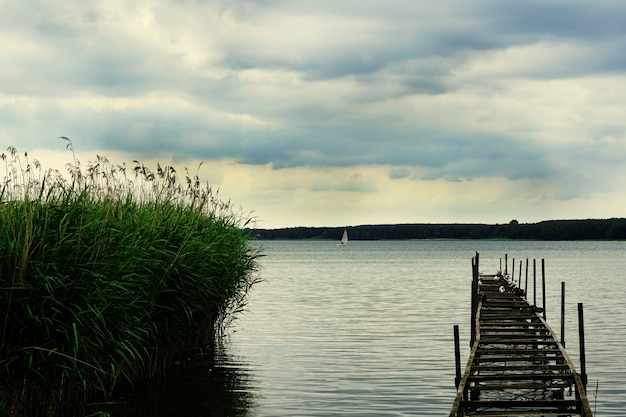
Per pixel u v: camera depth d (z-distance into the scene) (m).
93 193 16.41
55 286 12.34
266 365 22.48
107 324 13.80
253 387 19.34
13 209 12.77
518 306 29.48
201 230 20.58
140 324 16.38
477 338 20.98
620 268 87.25
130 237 15.48
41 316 12.09
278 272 82.19
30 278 12.13
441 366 22.47
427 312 38.16
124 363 17.06
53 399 13.66
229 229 23.45
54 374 12.77
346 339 28.20
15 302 11.91
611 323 32.94
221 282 21.08
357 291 53.28
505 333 25.28
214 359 23.44
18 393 12.94
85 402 14.85
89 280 13.06
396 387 19.47
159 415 16.41
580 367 21.16
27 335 12.23
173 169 20.34
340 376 20.88
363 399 18.12
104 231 13.84
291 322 33.75
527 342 20.66
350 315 36.69
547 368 17.67
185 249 18.19
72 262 12.92
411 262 113.50
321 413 16.83
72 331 12.50
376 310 39.12
